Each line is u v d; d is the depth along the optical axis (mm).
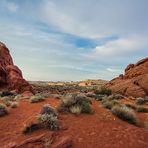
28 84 41812
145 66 46656
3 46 50375
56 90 54188
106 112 13023
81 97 13914
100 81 158375
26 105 17516
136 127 10977
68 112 12477
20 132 10156
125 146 8727
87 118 11633
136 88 38750
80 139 9109
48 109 11820
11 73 42125
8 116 13516
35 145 8547
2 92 31766
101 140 9102
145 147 8812
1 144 9141
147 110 17141
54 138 9070
